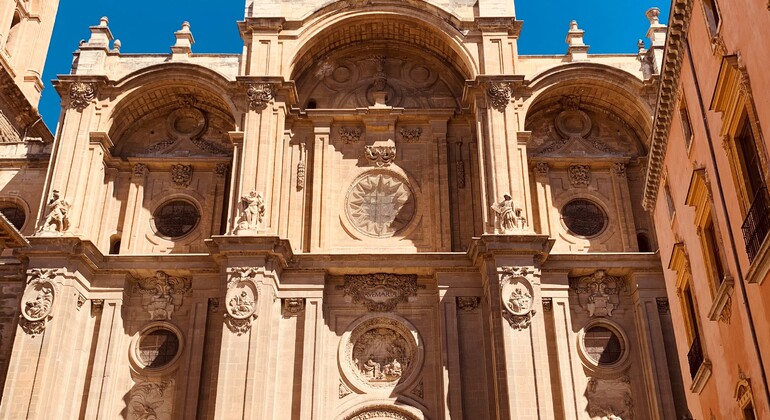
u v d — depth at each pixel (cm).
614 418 3111
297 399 3064
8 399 2945
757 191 1706
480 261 3231
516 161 3400
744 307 1827
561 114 3797
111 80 3644
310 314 3209
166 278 3388
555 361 3172
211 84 3653
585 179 3641
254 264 3134
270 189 3388
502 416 2909
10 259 3438
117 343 3247
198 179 3684
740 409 1966
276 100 3581
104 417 3098
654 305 3247
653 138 2589
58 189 3391
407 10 3772
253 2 3828
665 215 2689
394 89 3869
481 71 3647
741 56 1705
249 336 3019
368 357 3231
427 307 3300
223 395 2917
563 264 3322
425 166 3641
